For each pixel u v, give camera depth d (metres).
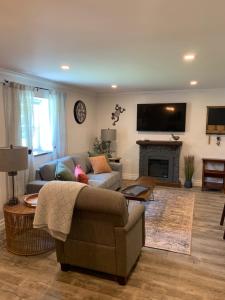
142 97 6.21
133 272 2.42
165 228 3.43
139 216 2.46
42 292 2.13
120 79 4.41
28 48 2.57
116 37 2.26
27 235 2.74
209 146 5.78
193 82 4.73
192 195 5.02
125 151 6.56
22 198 3.09
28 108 3.97
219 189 5.38
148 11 1.74
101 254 2.23
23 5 1.65
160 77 4.20
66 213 2.07
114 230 2.12
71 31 2.12
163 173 6.21
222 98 5.55
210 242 3.05
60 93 4.90
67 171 3.66
